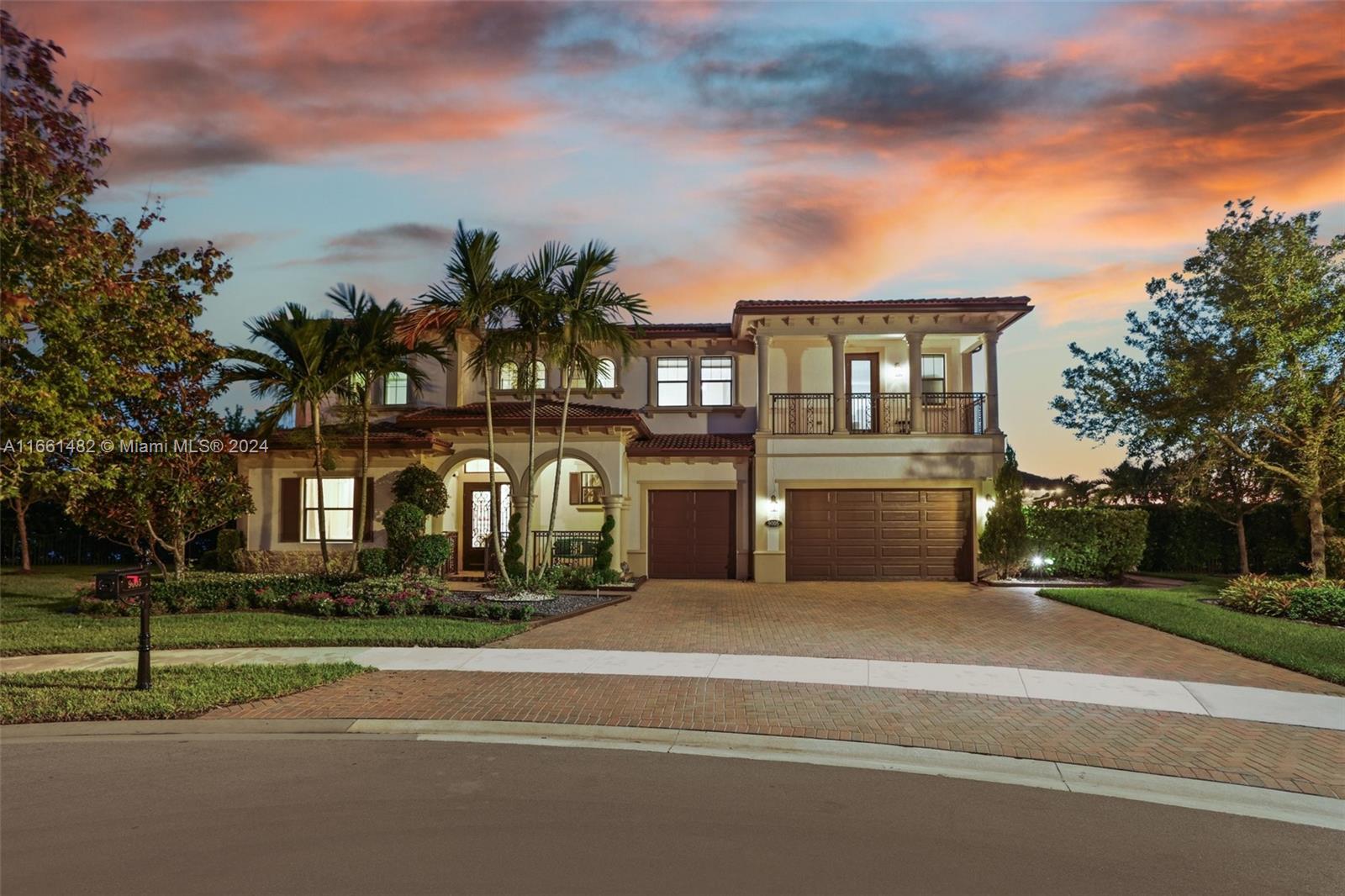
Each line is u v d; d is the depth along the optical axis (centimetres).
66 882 469
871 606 1614
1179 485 2034
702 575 2169
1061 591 1736
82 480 1086
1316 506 1720
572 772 666
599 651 1141
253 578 1648
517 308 1580
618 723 789
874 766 691
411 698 878
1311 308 1634
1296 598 1412
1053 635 1277
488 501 2181
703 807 588
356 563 1841
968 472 2120
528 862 494
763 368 2152
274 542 2017
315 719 799
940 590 1900
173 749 728
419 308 1580
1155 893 462
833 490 2144
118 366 1095
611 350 2277
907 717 812
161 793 616
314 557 1984
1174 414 1780
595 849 514
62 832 541
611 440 1992
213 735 772
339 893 454
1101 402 1920
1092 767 677
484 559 2125
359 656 1092
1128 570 2131
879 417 2262
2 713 812
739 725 784
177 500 1595
